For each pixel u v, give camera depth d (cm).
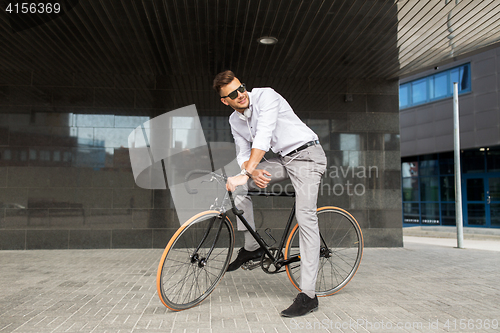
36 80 615
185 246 264
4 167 599
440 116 1684
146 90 631
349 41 514
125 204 607
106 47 530
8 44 515
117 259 500
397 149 658
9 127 604
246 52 551
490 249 639
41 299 292
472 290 325
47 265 452
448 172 1680
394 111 665
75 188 604
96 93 622
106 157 612
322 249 307
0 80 608
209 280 280
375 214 646
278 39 507
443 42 525
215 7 423
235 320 238
